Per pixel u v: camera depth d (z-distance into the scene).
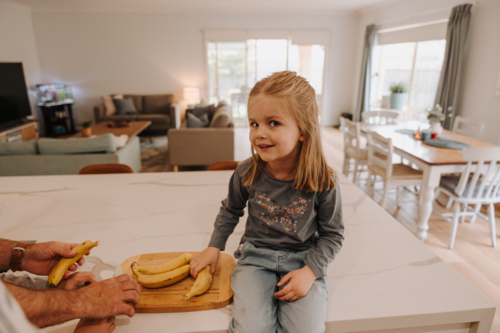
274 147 0.64
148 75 7.16
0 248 0.78
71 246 0.82
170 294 0.78
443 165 2.28
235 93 7.50
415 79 5.70
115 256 0.97
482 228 2.70
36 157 2.85
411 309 0.76
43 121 6.84
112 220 1.20
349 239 1.07
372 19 6.62
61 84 6.68
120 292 0.70
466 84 4.27
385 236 1.08
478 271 2.15
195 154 4.13
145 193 1.45
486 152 2.13
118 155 2.99
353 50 7.35
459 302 0.78
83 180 1.61
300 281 0.68
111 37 6.87
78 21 6.72
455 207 2.37
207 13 6.86
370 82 6.77
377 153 3.58
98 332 0.66
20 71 5.71
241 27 6.99
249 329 0.65
